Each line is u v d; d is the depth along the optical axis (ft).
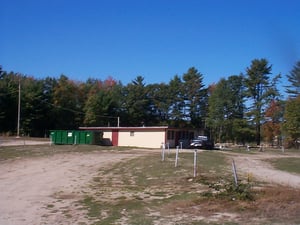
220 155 116.47
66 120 279.08
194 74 315.99
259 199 41.70
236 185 45.62
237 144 275.39
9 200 48.24
